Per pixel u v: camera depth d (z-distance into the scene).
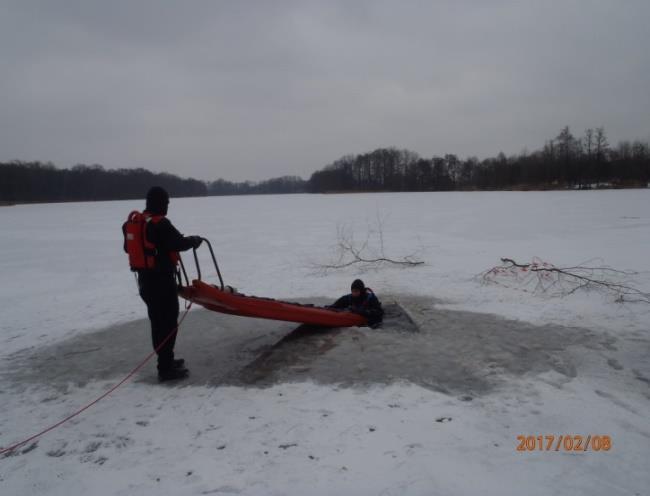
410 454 3.07
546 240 14.34
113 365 5.28
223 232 21.20
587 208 26.52
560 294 7.57
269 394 4.15
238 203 55.09
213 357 5.30
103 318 7.51
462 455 3.06
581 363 4.68
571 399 3.89
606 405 3.78
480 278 9.13
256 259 13.25
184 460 3.17
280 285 9.62
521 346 5.18
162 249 4.41
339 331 5.68
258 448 3.26
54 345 6.20
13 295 9.79
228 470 3.00
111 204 61.62
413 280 9.37
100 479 3.01
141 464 3.16
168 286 4.46
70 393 4.55
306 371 4.60
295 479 2.85
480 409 3.72
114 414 3.98
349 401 3.91
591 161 70.12
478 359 4.79
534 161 79.50
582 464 2.96
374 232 18.61
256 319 6.82
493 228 18.36
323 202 49.53
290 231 20.69
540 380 4.28
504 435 3.32
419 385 4.19
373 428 3.45
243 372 4.74
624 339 5.34
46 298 9.38
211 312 7.32
